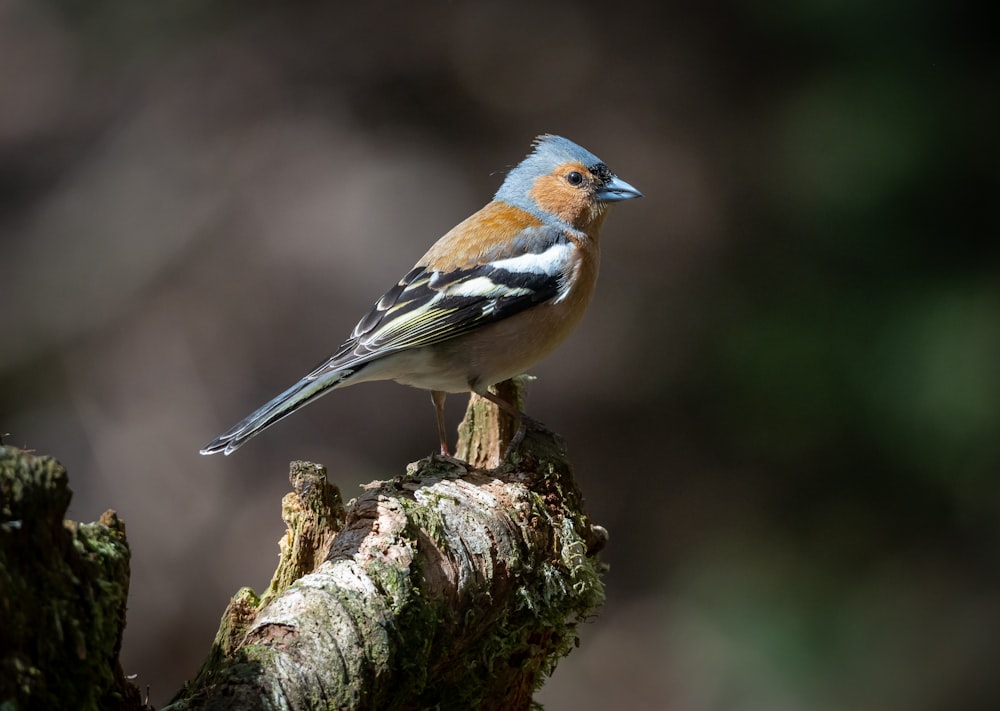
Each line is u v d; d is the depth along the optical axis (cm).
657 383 1432
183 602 1239
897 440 1199
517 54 1595
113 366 1385
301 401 615
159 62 1587
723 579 1284
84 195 1504
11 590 295
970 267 1215
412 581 404
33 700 301
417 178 1473
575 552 500
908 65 1266
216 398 1359
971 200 1227
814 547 1268
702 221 1509
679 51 1602
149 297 1423
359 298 1389
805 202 1366
